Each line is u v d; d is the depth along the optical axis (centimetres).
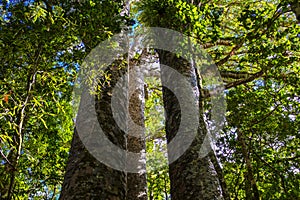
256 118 689
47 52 334
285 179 639
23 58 327
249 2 795
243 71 777
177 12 493
